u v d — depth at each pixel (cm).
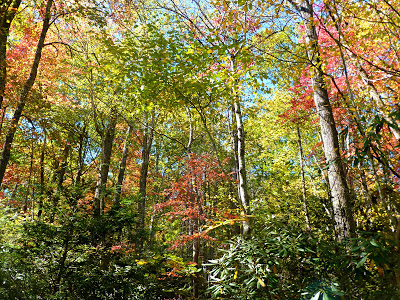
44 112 877
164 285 695
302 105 1054
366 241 255
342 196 497
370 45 629
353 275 281
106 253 674
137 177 1816
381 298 239
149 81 587
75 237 649
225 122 1296
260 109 1265
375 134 311
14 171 1235
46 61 1059
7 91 715
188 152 903
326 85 549
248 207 573
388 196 305
